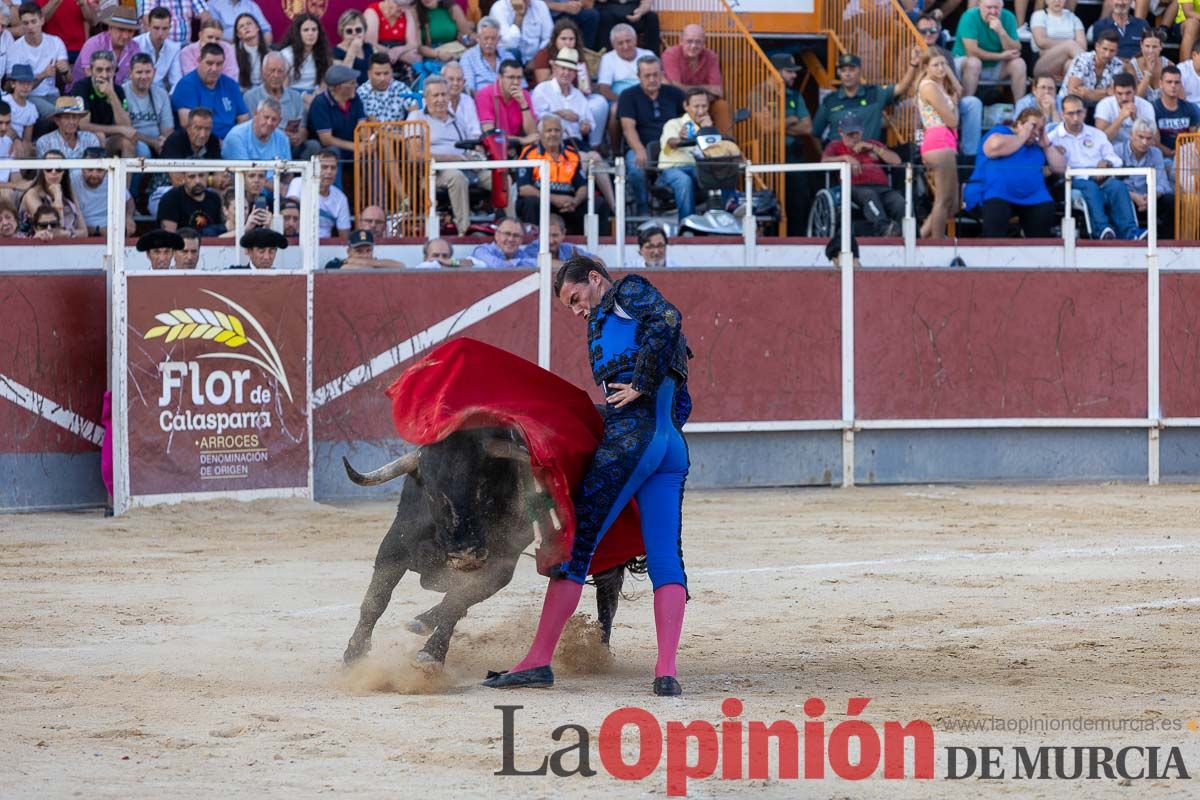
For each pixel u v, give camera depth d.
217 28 21.45
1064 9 27.00
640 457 8.39
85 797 6.24
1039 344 19.77
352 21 22.61
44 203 19.27
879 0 26.00
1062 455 19.97
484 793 6.35
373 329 17.67
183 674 8.90
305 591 11.91
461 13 24.33
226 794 6.30
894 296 19.36
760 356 19.03
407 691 8.41
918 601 11.61
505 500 8.41
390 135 20.31
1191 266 22.44
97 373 16.88
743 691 8.49
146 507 16.28
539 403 8.47
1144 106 24.52
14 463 16.50
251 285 16.69
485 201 21.55
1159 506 17.56
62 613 10.87
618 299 8.59
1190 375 20.17
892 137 24.95
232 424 16.66
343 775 6.62
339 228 20.41
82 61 21.58
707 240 21.52
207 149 20.73
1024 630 10.47
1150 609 11.26
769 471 19.22
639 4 25.19
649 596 12.07
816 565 13.28
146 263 19.09
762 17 27.19
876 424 19.36
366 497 17.75
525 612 11.05
